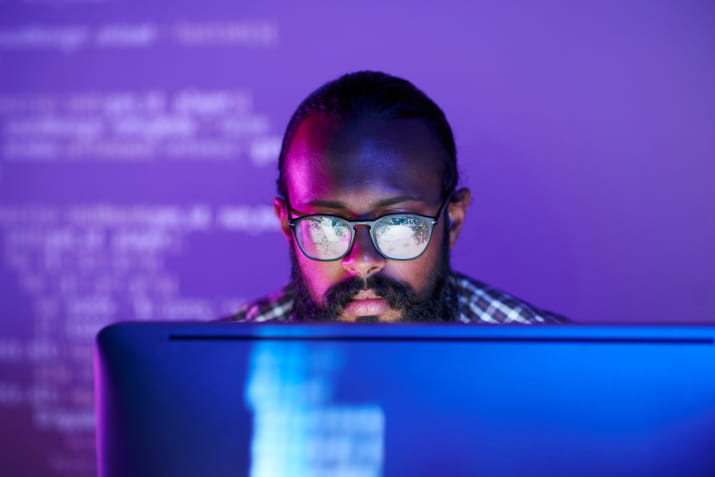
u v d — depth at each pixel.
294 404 0.53
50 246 2.90
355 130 0.84
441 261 0.94
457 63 2.69
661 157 2.66
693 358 0.52
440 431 0.53
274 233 2.79
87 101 2.88
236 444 0.54
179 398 0.54
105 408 0.55
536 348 0.53
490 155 2.70
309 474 0.53
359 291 0.86
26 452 2.85
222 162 2.81
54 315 2.89
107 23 2.86
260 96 2.78
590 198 2.68
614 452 0.52
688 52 2.63
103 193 2.87
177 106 2.83
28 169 2.90
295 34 2.75
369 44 2.72
